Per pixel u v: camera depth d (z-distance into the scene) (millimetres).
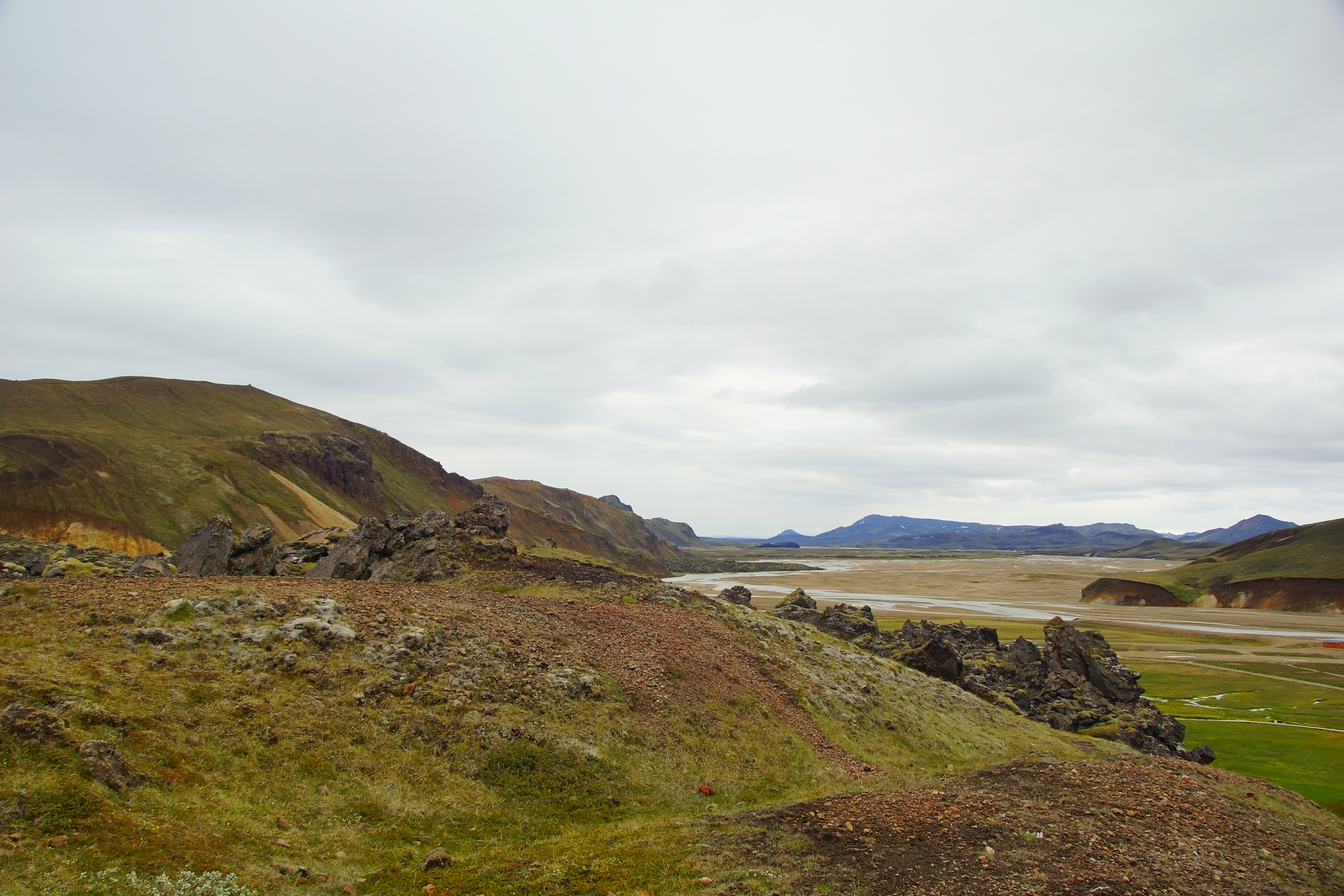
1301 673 87688
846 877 16797
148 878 12633
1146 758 34938
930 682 46219
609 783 22609
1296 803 30953
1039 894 16641
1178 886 18203
